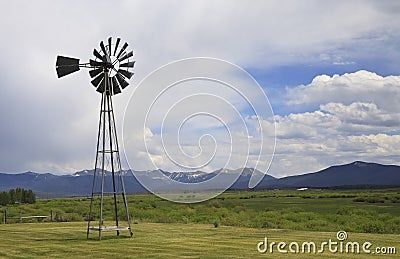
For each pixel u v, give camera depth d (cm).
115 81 1519
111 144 1505
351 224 2267
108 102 1506
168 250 1220
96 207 3803
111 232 1678
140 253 1172
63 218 2462
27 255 1152
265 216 2928
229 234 1596
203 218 2805
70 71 1488
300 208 3628
